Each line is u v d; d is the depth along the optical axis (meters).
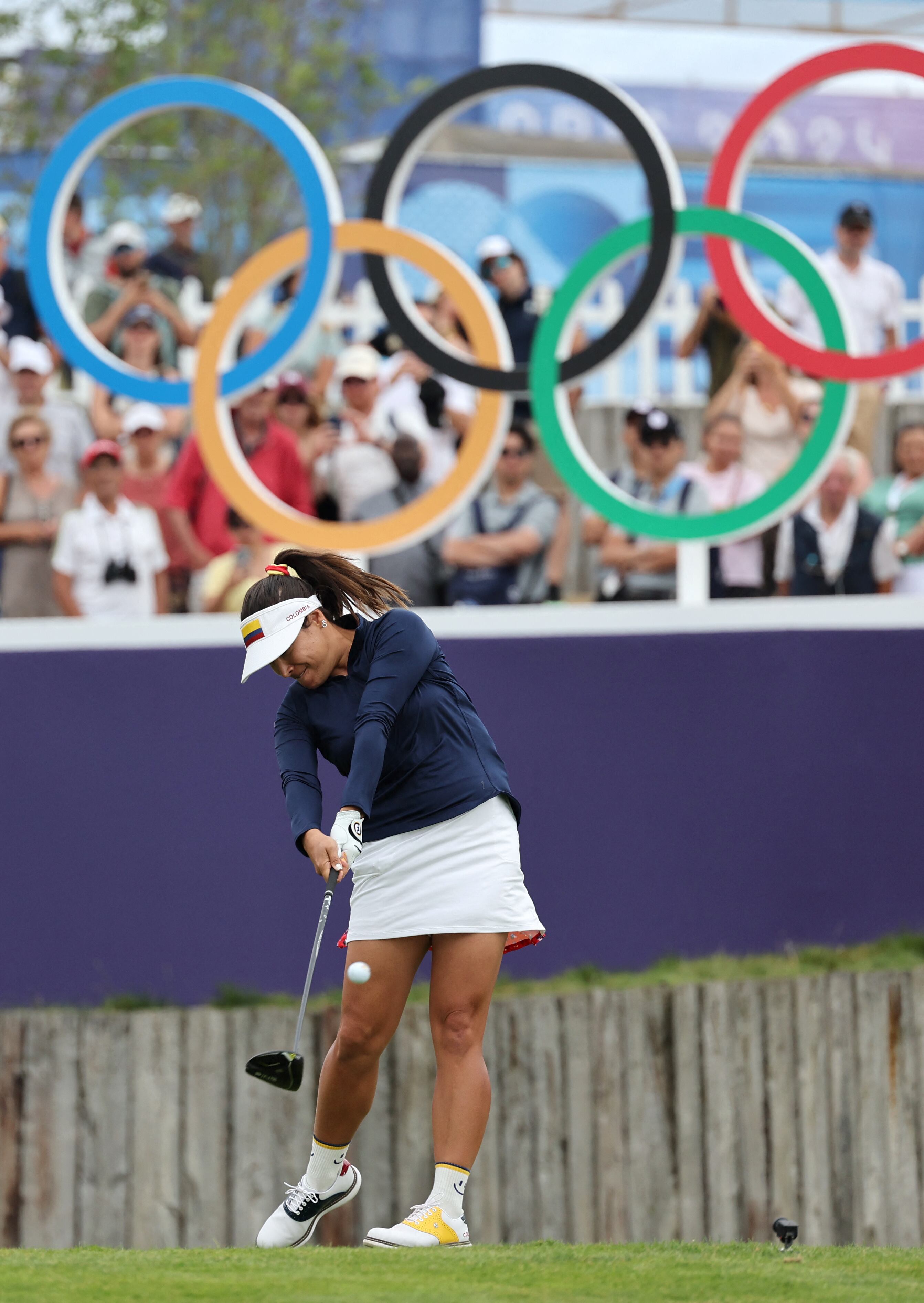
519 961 20.73
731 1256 10.04
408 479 25.67
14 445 25.41
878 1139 19.25
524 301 27.05
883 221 38.69
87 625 21.69
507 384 22.02
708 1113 19.11
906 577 25.83
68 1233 18.80
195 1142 18.88
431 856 10.87
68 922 21.23
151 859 21.23
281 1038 18.98
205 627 21.56
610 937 20.84
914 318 36.19
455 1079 10.85
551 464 27.00
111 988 21.05
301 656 10.96
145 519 24.72
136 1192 18.84
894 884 21.08
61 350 23.27
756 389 26.88
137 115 23.19
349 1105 11.39
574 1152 18.92
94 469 24.33
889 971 19.56
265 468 25.12
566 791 21.06
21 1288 8.10
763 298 24.58
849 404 21.38
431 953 11.59
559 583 25.52
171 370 27.62
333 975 20.81
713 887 20.97
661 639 21.28
